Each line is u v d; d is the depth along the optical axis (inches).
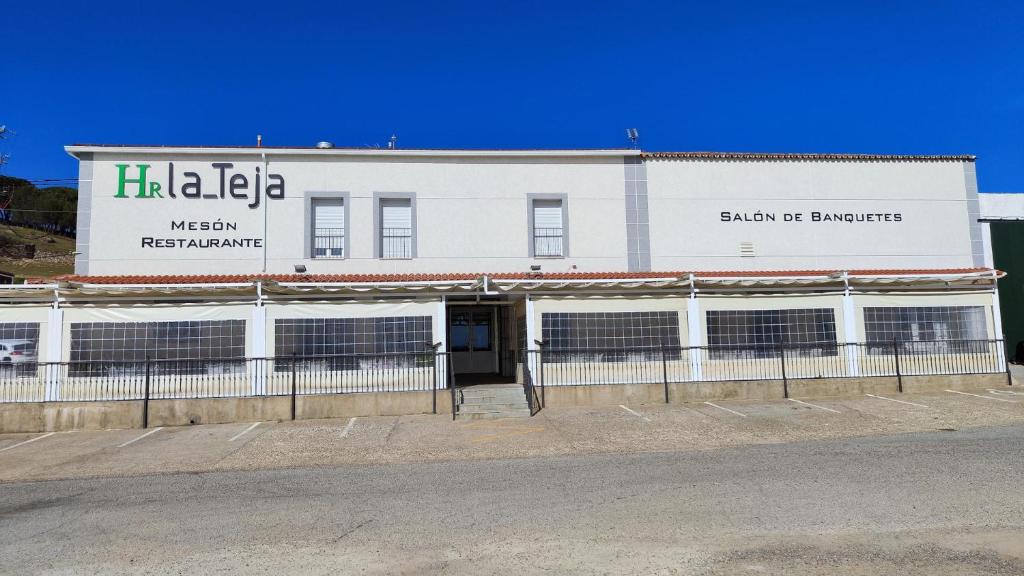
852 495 302.2
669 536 251.9
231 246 759.7
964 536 242.8
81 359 633.6
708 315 706.2
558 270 791.7
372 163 785.6
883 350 711.7
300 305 659.4
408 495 331.6
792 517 271.6
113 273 744.3
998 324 737.6
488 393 659.4
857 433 478.6
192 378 635.5
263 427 577.6
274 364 643.5
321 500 325.7
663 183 816.9
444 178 792.3
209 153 767.1
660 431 510.9
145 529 279.4
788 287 719.1
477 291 676.7
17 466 450.6
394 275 738.8
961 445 416.5
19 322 634.2
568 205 801.6
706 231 813.9
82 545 259.0
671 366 690.8
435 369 634.2
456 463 420.5
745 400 659.4
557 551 238.8
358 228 774.5
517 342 751.7
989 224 946.7
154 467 433.4
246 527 278.8
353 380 647.8
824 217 830.5
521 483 351.3
